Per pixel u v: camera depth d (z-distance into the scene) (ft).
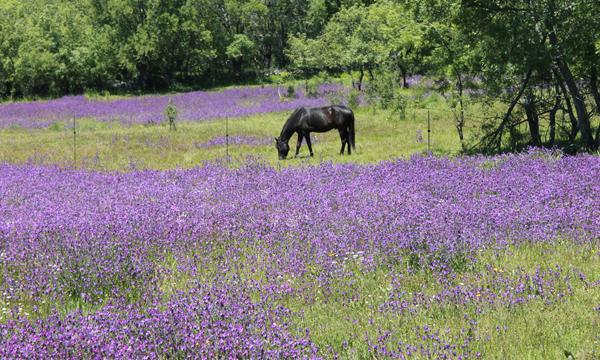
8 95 258.78
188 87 288.10
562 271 29.60
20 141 113.09
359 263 32.04
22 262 33.06
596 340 21.94
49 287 29.27
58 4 318.45
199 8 303.89
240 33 333.62
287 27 336.49
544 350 21.43
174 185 61.41
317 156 86.38
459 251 32.19
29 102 226.58
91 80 276.00
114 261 32.27
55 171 77.05
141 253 34.63
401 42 89.30
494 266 31.27
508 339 22.45
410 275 30.40
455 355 21.29
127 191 58.90
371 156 82.12
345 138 86.02
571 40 67.56
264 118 143.23
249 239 37.93
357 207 44.37
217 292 27.63
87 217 44.16
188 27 285.43
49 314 26.68
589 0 65.72
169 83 293.43
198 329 22.98
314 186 55.36
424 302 26.68
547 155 61.77
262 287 28.89
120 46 274.77
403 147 89.20
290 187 55.83
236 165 78.07
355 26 203.21
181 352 21.15
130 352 20.95
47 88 268.41
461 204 43.78
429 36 83.10
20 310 25.81
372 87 146.10
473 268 30.94
